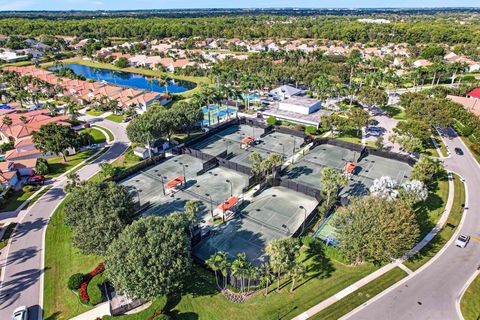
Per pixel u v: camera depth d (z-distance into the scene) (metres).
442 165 74.31
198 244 51.00
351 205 48.31
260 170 65.81
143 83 169.25
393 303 40.00
